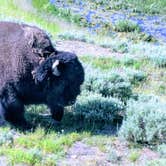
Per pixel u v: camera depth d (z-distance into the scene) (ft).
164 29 328.70
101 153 84.43
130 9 387.55
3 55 88.89
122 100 110.83
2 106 90.79
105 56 155.53
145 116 90.33
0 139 84.84
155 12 384.27
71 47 166.30
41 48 87.35
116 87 111.14
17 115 90.94
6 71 88.63
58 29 267.18
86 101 101.04
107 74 115.85
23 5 359.66
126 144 88.79
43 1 380.58
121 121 99.81
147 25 337.72
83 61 143.13
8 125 92.68
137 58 156.66
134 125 89.71
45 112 101.04
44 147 83.51
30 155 78.95
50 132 89.97
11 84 88.89
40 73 86.33
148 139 88.43
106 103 100.37
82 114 98.27
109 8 385.29
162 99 114.32
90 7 385.09
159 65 148.97
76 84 87.97
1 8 322.55
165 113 90.84
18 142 85.10
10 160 77.82
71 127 94.43
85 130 92.58
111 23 329.31
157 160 81.97
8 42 89.56
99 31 306.55
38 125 92.53
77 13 357.82
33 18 301.84
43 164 77.77
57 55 86.63
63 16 342.03
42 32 89.04
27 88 88.79
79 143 87.35
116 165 80.89
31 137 86.94
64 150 84.02
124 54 163.73
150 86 127.24
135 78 130.41
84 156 82.89
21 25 92.53
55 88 87.81
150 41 288.92
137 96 113.50
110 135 92.17
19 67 87.51
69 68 86.69
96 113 98.02
